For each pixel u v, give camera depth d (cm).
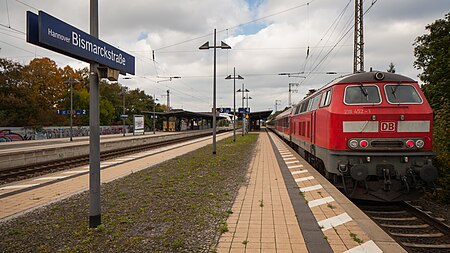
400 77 902
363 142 848
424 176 778
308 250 484
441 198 906
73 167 1550
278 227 590
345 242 515
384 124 848
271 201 787
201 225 597
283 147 2584
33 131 4422
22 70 4634
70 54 488
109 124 7162
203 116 7238
